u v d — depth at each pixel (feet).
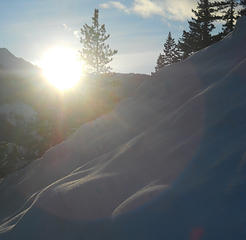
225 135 19.63
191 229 13.24
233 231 11.96
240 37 37.83
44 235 20.06
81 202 20.49
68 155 41.24
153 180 19.69
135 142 26.61
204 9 116.37
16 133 96.37
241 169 15.02
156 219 14.92
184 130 24.00
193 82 36.01
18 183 42.98
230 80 26.35
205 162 17.90
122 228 15.84
